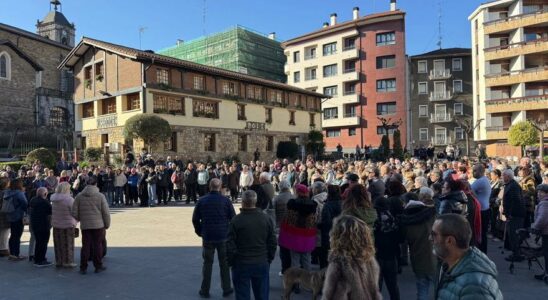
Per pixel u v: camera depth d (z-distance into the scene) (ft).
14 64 147.23
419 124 192.24
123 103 104.06
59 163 77.10
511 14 150.92
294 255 22.13
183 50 244.83
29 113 151.53
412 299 20.85
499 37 152.56
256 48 231.50
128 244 34.86
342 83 201.36
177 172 70.03
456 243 8.58
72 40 245.45
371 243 10.94
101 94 108.68
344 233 10.82
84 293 22.40
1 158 105.09
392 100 190.39
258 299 17.19
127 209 60.29
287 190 26.22
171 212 56.29
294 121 148.56
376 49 193.47
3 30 157.28
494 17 153.99
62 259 27.68
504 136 147.54
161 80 103.96
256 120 131.34
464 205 22.09
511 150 137.39
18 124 142.82
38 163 65.46
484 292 7.91
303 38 212.84
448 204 21.72
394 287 18.52
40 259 28.40
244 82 127.95
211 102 116.88
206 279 21.65
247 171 62.64
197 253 31.50
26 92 150.92
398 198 20.17
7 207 30.40
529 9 146.51
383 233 18.49
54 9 241.55
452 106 189.67
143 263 28.58
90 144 112.68
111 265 28.14
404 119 188.03
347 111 202.80
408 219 18.56
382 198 19.53
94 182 27.76
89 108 115.14
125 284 23.93
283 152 134.72
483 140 154.81
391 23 190.70
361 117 197.57
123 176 65.26
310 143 146.72
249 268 16.97
